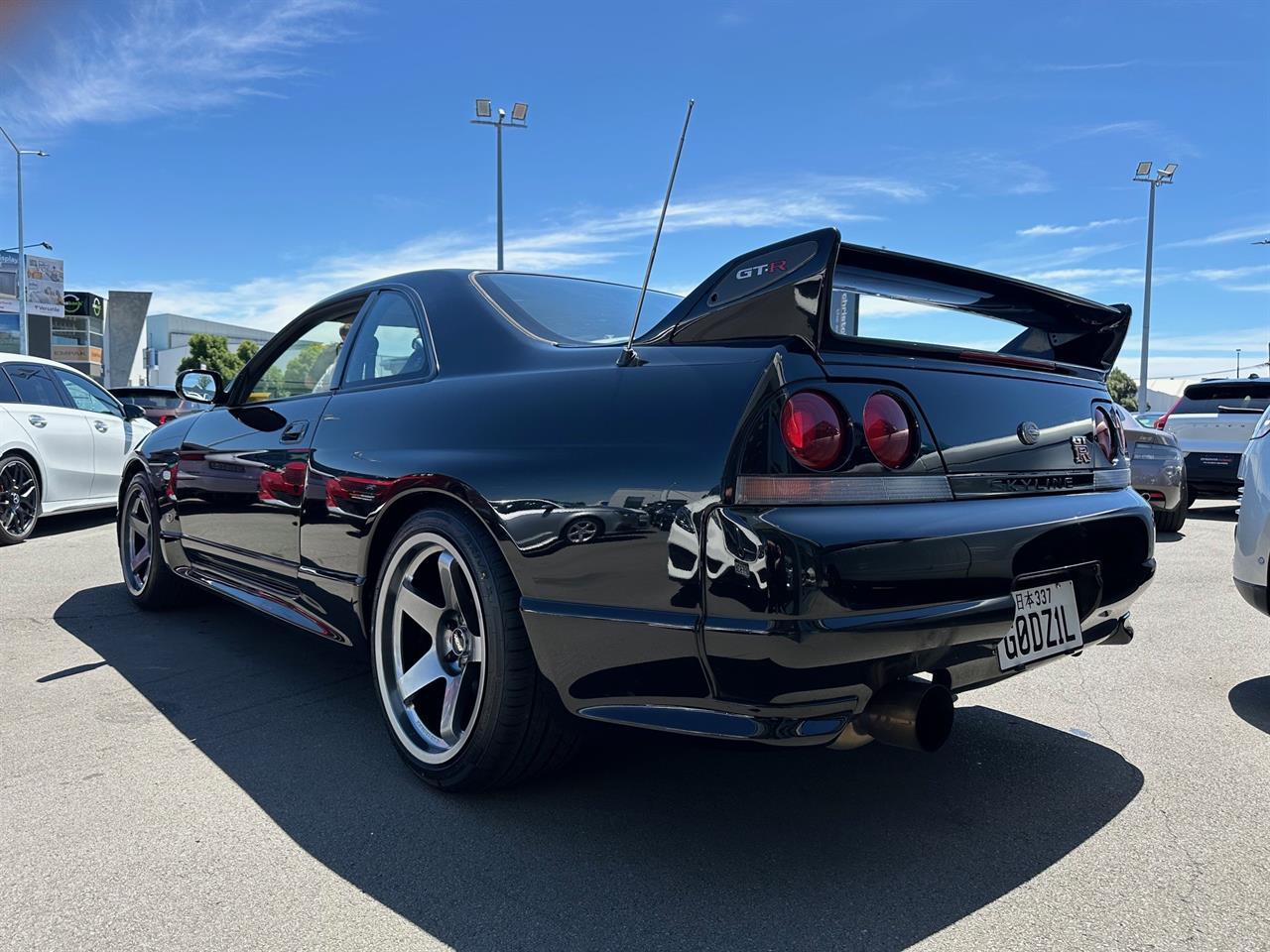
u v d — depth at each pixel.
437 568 2.40
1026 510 1.98
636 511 1.79
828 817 2.18
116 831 2.09
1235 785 2.37
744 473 1.67
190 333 74.69
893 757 2.57
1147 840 2.07
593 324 2.56
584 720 1.98
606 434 1.91
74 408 7.29
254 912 1.76
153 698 3.04
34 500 6.71
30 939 1.66
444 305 2.66
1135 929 1.71
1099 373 2.47
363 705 2.98
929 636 1.74
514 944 1.66
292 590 2.92
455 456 2.20
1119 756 2.58
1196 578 5.26
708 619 1.68
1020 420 2.07
